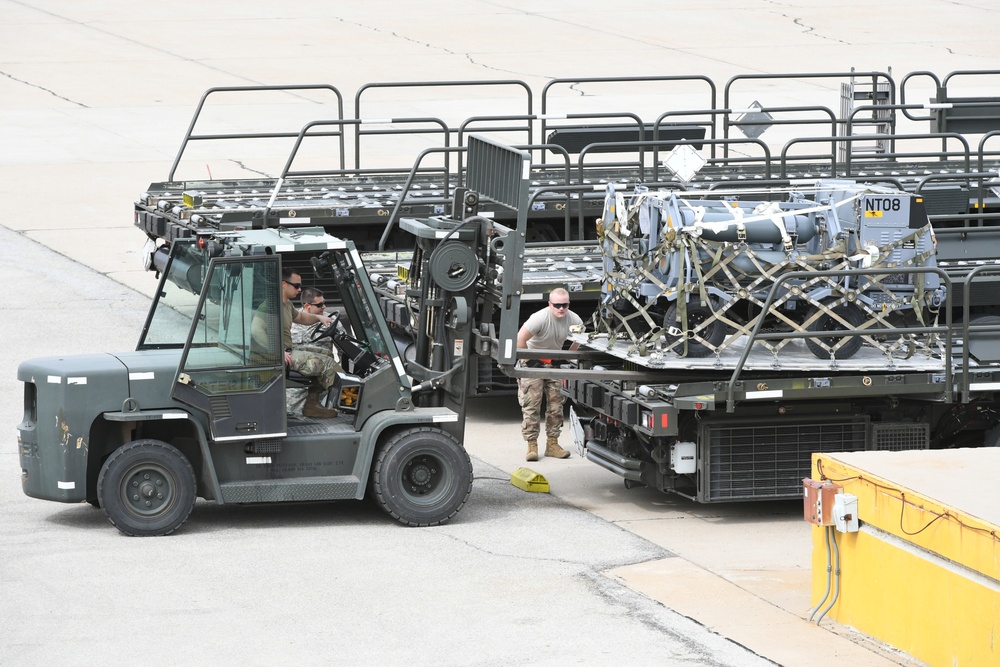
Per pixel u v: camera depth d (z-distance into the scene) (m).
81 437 33.66
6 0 145.75
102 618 28.66
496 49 119.19
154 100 101.62
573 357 38.12
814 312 36.72
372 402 35.44
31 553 32.62
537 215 53.81
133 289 60.97
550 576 31.58
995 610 24.20
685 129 64.88
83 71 111.25
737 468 36.25
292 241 34.88
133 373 33.66
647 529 35.62
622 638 27.80
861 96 69.44
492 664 26.42
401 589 30.56
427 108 98.19
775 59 114.19
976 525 24.58
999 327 36.78
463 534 34.66
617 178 60.31
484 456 42.53
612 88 106.94
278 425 34.25
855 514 28.22
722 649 27.23
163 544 33.47
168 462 33.91
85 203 75.81
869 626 27.94
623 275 37.75
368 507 37.09
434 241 36.44
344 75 108.88
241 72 110.69
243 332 33.94
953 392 36.16
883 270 34.94
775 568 32.50
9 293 59.59
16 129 92.56
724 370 36.97
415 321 40.25
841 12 138.62
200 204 51.69
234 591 30.31
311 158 85.75
